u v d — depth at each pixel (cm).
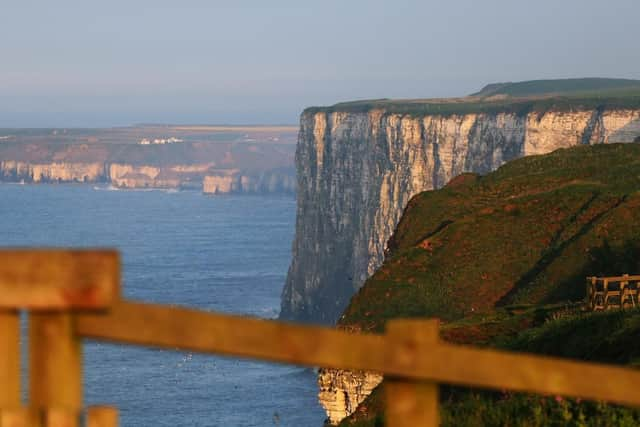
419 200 13662
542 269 10869
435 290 10812
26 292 923
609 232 10800
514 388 1078
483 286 10756
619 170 13312
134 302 952
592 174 13450
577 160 14088
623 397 1112
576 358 4744
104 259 925
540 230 11744
